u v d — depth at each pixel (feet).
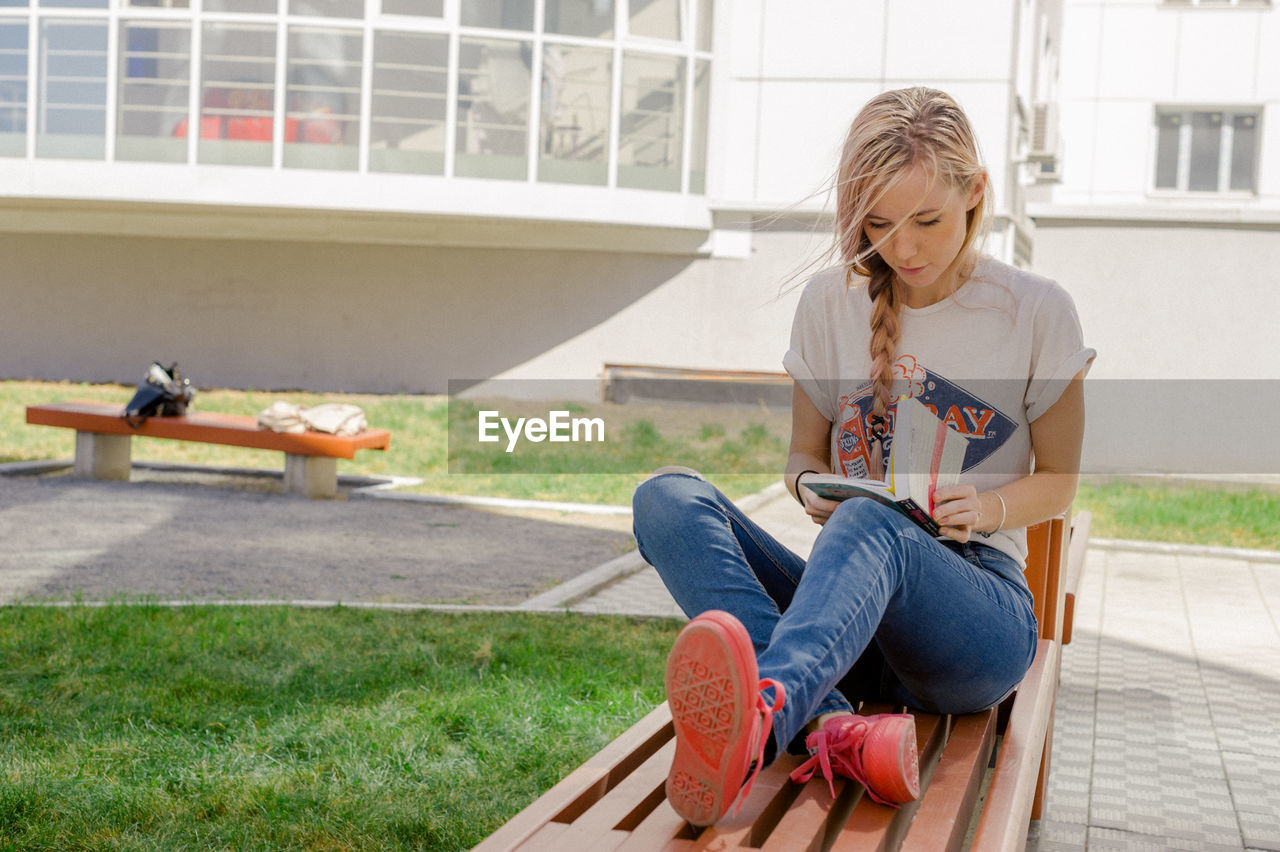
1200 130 65.16
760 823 6.24
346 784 11.78
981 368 7.82
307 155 49.57
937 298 7.91
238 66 49.34
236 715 13.74
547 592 21.77
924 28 51.24
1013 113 51.08
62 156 49.93
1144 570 27.14
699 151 53.72
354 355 57.67
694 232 54.39
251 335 58.13
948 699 7.75
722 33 53.31
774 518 32.58
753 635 6.91
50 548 24.80
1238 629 21.48
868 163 7.09
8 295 59.11
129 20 49.32
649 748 7.50
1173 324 41.96
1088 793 12.83
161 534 26.89
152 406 34.78
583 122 51.29
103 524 27.91
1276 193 63.87
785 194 53.52
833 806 6.48
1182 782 13.23
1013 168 52.37
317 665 15.84
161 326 58.59
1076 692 16.99
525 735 13.34
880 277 7.87
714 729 5.62
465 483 37.19
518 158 50.70
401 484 36.83
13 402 50.98
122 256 58.44
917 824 6.14
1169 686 17.46
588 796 6.61
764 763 6.24
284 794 11.44
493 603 21.07
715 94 53.67
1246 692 17.24
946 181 7.01
